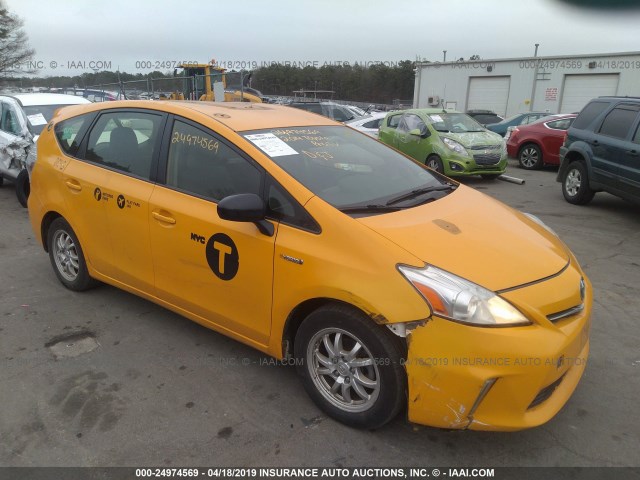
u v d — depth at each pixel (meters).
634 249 6.02
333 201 2.81
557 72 25.06
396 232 2.62
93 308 4.15
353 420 2.71
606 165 7.70
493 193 9.74
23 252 5.55
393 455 2.59
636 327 3.99
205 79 19.30
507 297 2.39
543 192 9.84
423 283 2.37
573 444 2.69
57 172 4.14
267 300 2.86
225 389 3.11
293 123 3.60
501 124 17.89
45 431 2.72
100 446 2.62
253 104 4.12
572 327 2.53
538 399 2.46
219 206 2.71
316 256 2.62
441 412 2.38
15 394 3.03
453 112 12.16
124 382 3.17
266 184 2.92
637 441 2.71
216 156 3.19
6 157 7.80
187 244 3.20
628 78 23.09
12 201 8.17
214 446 2.63
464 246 2.64
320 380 2.84
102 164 3.86
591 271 5.25
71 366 3.34
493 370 2.27
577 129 8.47
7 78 45.38
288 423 2.80
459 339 2.29
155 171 3.47
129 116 3.77
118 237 3.69
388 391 2.51
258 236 2.84
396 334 2.41
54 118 4.49
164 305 3.57
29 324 3.89
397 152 3.91
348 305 2.58
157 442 2.65
